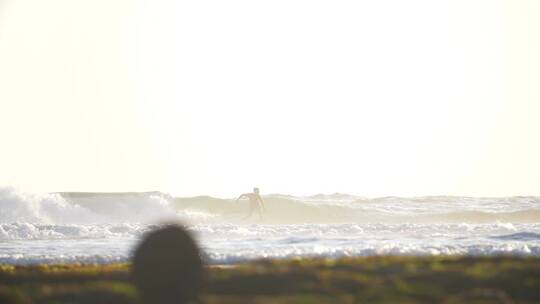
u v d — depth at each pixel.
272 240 148.50
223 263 96.12
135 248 71.12
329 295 65.56
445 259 84.50
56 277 79.25
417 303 62.78
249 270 76.94
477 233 167.38
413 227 184.25
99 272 82.00
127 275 79.69
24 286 73.00
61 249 138.88
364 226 188.50
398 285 69.00
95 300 65.69
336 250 111.12
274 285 70.12
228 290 68.94
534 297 66.38
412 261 82.75
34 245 150.75
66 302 65.00
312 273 74.19
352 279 71.56
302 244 135.12
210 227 194.75
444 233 168.50
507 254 104.94
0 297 64.75
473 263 80.81
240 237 160.25
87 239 169.38
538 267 76.25
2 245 151.50
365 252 106.94
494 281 70.75
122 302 65.31
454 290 68.12
